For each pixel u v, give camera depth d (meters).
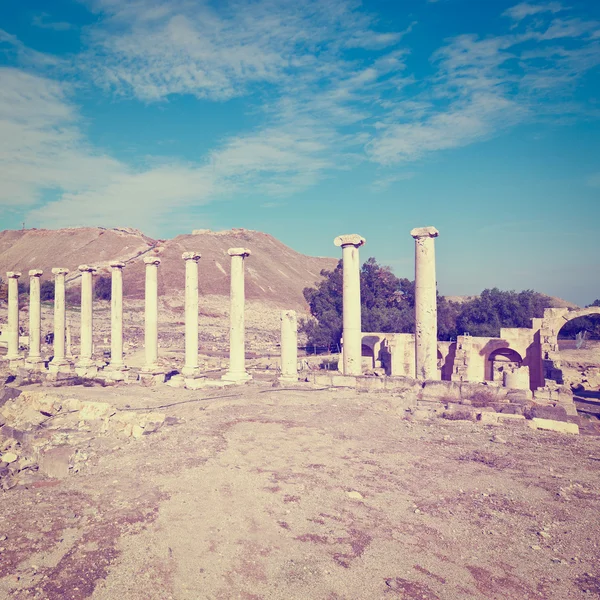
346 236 24.62
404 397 20.16
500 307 59.03
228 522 9.12
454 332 53.06
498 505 10.09
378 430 15.90
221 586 7.10
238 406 18.78
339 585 7.14
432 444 14.54
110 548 8.16
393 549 8.23
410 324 49.16
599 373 37.28
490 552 8.18
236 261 25.69
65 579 7.25
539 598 6.90
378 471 11.98
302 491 10.62
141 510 9.66
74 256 136.25
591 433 17.09
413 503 10.14
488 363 32.22
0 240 183.50
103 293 97.69
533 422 16.95
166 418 17.83
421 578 7.36
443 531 8.91
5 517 9.59
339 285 57.06
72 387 26.72
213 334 72.00
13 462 14.67
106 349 51.19
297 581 7.22
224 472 11.70
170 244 141.75
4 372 33.31
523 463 12.84
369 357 39.66
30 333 35.16
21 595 6.83
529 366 31.25
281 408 18.47
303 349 59.72
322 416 17.27
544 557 8.03
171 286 109.62
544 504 10.16
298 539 8.52
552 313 29.27
